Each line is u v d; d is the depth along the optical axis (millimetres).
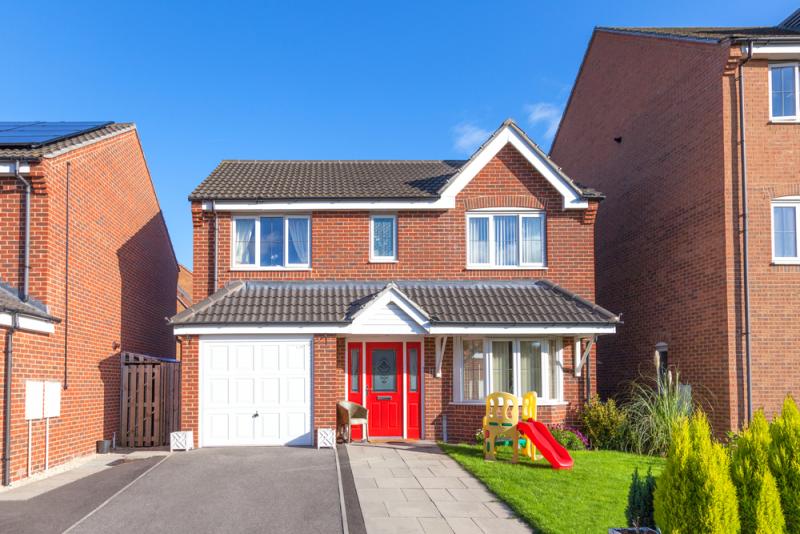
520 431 12406
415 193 16219
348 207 16078
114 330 16641
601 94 21516
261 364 14195
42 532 8266
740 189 14406
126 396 16312
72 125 16875
